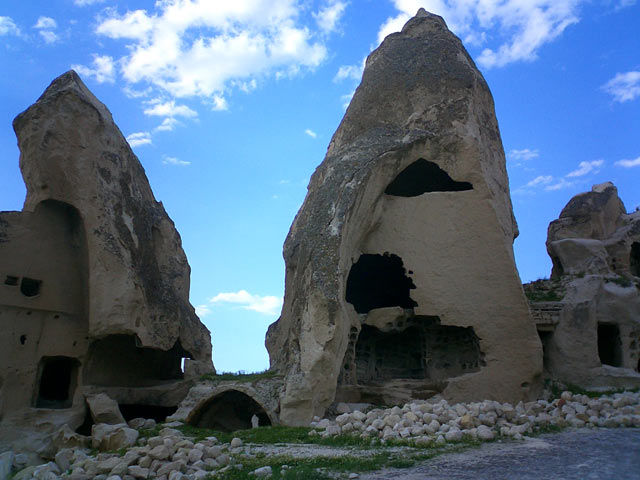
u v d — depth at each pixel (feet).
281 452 41.09
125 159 72.74
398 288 75.05
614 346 74.33
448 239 67.56
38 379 64.59
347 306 63.82
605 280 75.61
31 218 65.51
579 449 38.60
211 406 57.00
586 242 79.05
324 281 56.95
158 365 76.13
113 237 66.64
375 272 75.82
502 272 66.13
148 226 73.36
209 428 56.65
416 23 81.05
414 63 76.43
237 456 40.73
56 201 67.00
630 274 83.66
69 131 66.28
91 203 66.44
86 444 51.65
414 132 69.92
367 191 64.95
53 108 65.77
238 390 55.93
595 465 34.50
